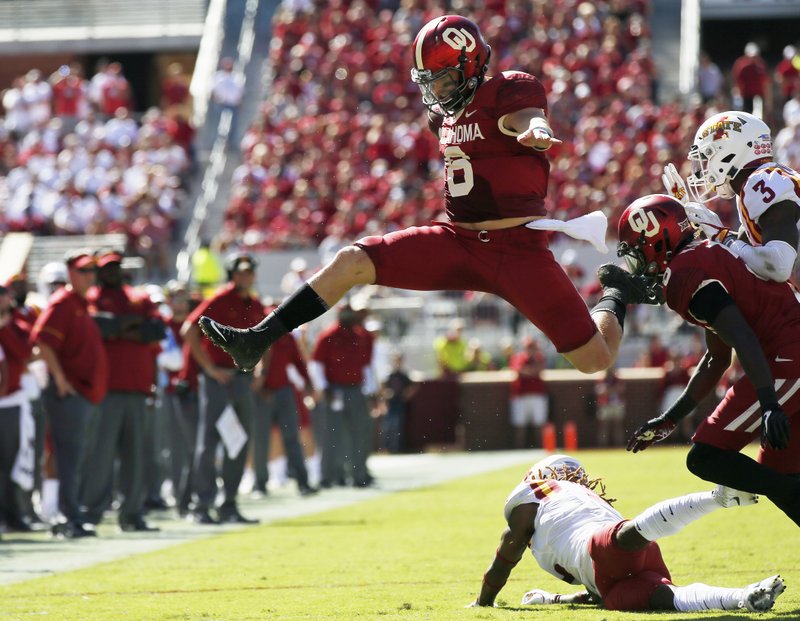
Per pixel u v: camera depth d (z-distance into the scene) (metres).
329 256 85.56
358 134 98.38
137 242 89.88
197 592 24.94
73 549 33.81
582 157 92.94
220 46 122.38
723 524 34.16
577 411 75.44
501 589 23.20
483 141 20.52
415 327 80.38
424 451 75.69
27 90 109.00
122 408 38.31
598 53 104.25
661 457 63.72
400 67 105.06
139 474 38.62
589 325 20.86
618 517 20.52
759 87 98.56
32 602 23.86
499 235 20.80
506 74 20.53
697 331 78.94
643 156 91.25
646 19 114.12
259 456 50.47
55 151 103.19
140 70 136.25
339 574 27.19
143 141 100.62
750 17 120.56
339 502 46.75
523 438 75.56
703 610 19.14
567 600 21.44
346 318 53.41
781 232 19.38
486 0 109.56
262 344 20.86
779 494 18.86
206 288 78.56
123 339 38.38
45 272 43.59
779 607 19.77
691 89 106.00
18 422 38.81
